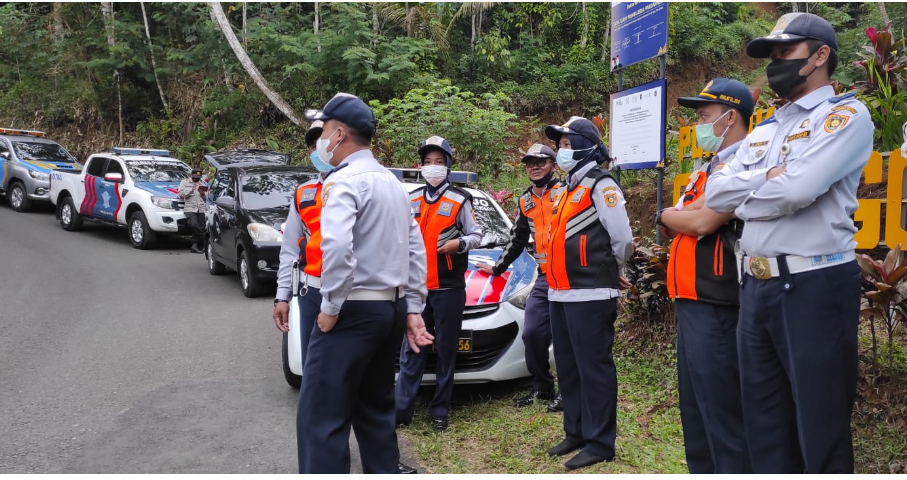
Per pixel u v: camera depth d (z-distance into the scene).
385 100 15.88
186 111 18.41
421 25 16.75
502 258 4.79
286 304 3.65
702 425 3.11
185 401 4.73
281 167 9.55
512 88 16.62
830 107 2.39
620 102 6.05
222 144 17.11
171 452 3.87
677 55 19.09
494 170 12.53
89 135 18.94
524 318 4.61
